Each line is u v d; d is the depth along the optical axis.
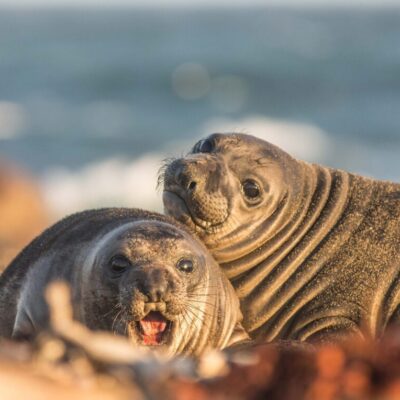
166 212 37.91
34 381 18.27
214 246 37.88
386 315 37.25
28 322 32.25
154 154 172.50
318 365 19.73
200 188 36.78
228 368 20.58
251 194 37.91
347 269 37.91
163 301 30.31
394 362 19.59
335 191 39.94
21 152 174.38
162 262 31.25
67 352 19.64
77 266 32.53
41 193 107.62
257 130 199.62
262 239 38.22
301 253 38.34
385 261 37.88
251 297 37.72
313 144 181.50
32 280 33.19
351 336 36.34
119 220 34.03
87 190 137.25
